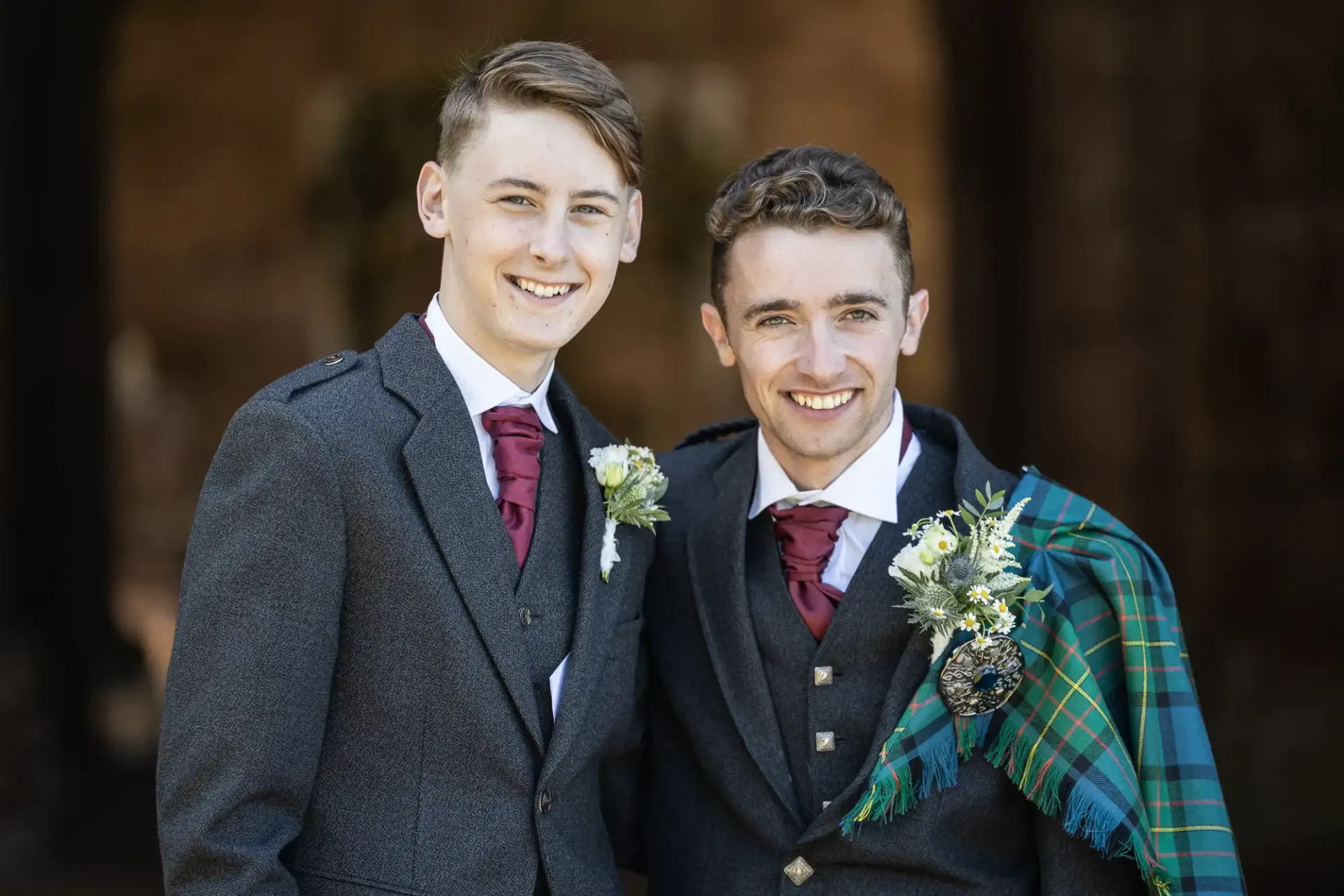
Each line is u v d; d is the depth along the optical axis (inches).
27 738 443.2
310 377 135.3
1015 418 496.1
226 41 902.4
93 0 507.5
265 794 123.3
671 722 157.5
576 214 135.3
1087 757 136.6
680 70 899.4
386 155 850.1
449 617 130.4
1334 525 443.8
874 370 144.7
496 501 139.9
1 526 475.5
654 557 159.9
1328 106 441.7
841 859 141.4
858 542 152.3
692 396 891.4
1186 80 458.6
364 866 128.1
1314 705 416.8
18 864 406.9
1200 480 458.9
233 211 919.0
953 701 139.2
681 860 151.6
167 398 928.9
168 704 125.4
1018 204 495.2
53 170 502.3
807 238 142.6
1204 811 138.9
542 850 132.1
